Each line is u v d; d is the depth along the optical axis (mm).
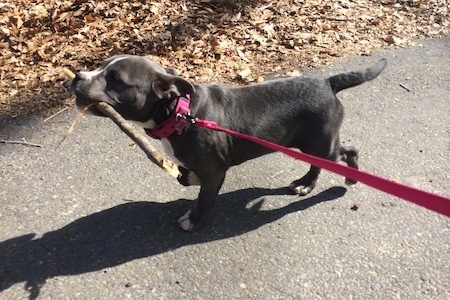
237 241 1035
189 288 937
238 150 1034
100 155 1241
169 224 1066
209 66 1561
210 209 1049
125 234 1040
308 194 1151
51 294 919
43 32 1646
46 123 1337
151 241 1027
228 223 1075
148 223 1066
